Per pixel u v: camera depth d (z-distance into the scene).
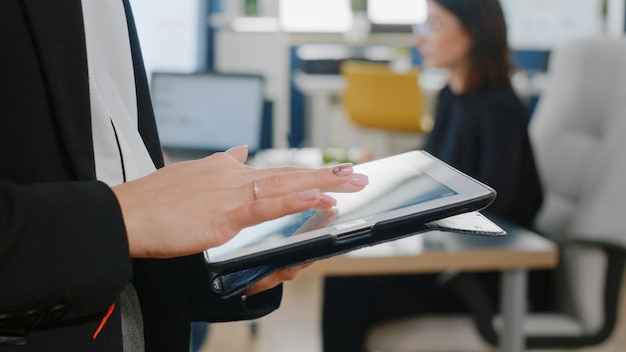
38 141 0.53
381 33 5.61
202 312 0.69
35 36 0.52
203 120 2.66
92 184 0.48
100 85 0.60
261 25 3.98
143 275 0.64
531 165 2.03
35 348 0.49
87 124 0.54
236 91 2.65
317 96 5.18
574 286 1.92
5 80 0.52
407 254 1.64
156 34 2.73
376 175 0.65
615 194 1.90
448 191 0.55
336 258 1.62
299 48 5.44
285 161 2.55
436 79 5.05
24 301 0.45
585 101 2.10
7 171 0.53
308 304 3.58
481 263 1.67
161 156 0.68
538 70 5.39
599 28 5.08
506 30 2.05
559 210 2.09
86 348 0.51
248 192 0.50
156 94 2.69
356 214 0.54
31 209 0.45
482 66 2.04
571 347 1.90
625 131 1.92
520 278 1.73
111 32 0.61
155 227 0.47
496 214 1.99
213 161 0.52
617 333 3.16
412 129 4.74
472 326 1.91
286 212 0.47
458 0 2.03
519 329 1.76
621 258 1.88
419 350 1.91
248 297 0.68
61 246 0.45
